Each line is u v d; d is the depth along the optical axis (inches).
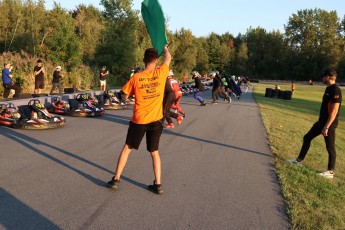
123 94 205.0
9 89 619.8
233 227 170.4
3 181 219.3
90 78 1112.2
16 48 1418.6
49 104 560.7
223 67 3796.8
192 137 379.9
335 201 216.5
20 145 311.3
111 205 189.2
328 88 269.4
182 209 188.2
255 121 532.7
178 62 2439.7
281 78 4060.0
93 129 402.3
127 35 1424.7
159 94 202.7
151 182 227.5
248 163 284.7
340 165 330.6
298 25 4052.7
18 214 174.4
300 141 405.4
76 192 205.5
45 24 1441.9
